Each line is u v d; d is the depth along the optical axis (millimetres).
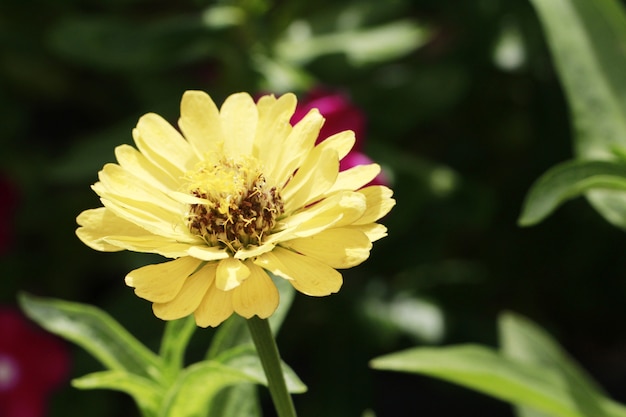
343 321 686
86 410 712
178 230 471
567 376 552
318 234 457
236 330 498
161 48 668
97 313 500
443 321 678
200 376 477
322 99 627
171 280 453
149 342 661
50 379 691
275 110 483
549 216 776
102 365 705
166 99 741
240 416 504
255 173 474
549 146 750
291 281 447
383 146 674
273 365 463
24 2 766
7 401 684
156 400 497
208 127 482
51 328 499
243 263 457
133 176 472
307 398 748
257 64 672
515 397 556
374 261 731
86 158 663
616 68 561
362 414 670
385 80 728
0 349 687
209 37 673
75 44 669
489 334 675
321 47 692
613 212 551
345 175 466
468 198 681
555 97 740
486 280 766
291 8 705
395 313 682
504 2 719
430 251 728
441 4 745
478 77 767
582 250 780
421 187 667
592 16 564
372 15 718
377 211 459
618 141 556
